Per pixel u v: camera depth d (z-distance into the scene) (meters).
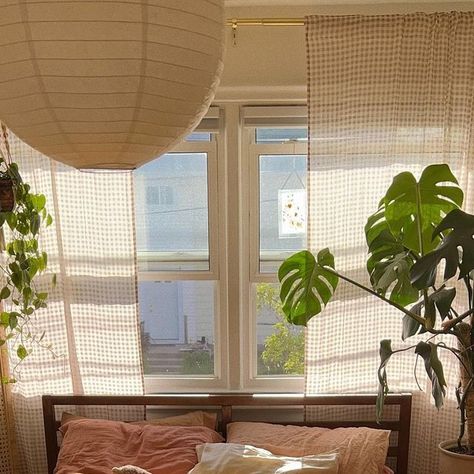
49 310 2.65
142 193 2.76
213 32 0.97
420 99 2.49
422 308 2.41
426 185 2.12
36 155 2.57
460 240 1.85
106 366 2.69
